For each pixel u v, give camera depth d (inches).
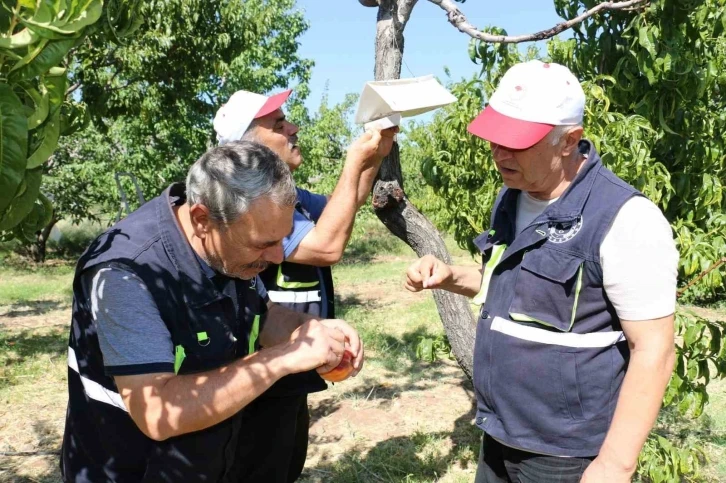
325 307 106.0
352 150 94.1
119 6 76.5
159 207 70.9
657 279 68.5
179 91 362.0
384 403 214.1
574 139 73.9
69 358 73.4
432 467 164.6
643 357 68.8
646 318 68.7
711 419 191.2
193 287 69.4
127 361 63.0
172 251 68.7
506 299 80.7
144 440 71.2
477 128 75.0
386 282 518.3
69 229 834.8
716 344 117.4
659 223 70.1
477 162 138.8
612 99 129.0
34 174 62.6
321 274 105.8
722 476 157.1
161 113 395.2
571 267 73.5
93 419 71.5
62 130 88.6
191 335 69.7
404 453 172.9
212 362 71.4
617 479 68.2
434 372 249.4
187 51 342.6
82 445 72.7
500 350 81.0
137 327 64.1
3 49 56.3
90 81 294.7
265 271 100.8
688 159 131.6
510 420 80.9
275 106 97.0
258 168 63.0
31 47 57.1
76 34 57.8
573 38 131.0
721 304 354.6
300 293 102.2
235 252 66.2
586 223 72.9
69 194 615.5
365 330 325.7
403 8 122.6
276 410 98.3
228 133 97.6
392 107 89.3
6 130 54.6
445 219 180.4
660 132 128.7
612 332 75.3
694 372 118.8
